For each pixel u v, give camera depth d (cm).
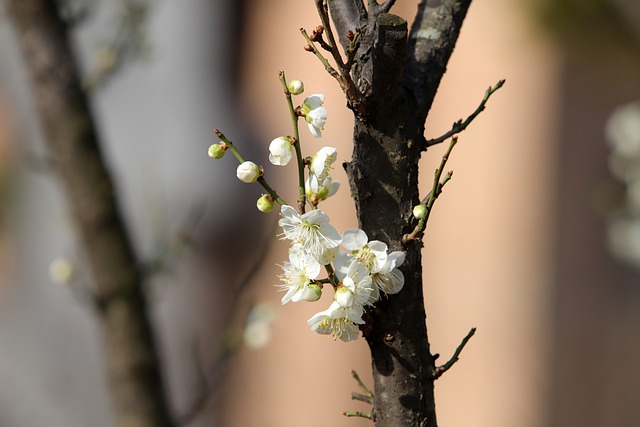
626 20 625
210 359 927
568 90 1016
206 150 957
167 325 934
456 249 1066
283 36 1045
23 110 904
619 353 1038
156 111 951
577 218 1040
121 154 923
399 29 209
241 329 411
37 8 413
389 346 220
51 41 415
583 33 639
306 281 214
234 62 1030
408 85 229
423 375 221
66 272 445
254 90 1036
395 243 218
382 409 222
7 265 932
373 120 219
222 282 970
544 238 1050
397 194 219
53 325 931
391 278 215
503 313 1051
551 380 1037
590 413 1038
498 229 1057
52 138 416
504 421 1031
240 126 1008
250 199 973
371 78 216
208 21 989
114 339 412
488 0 1008
